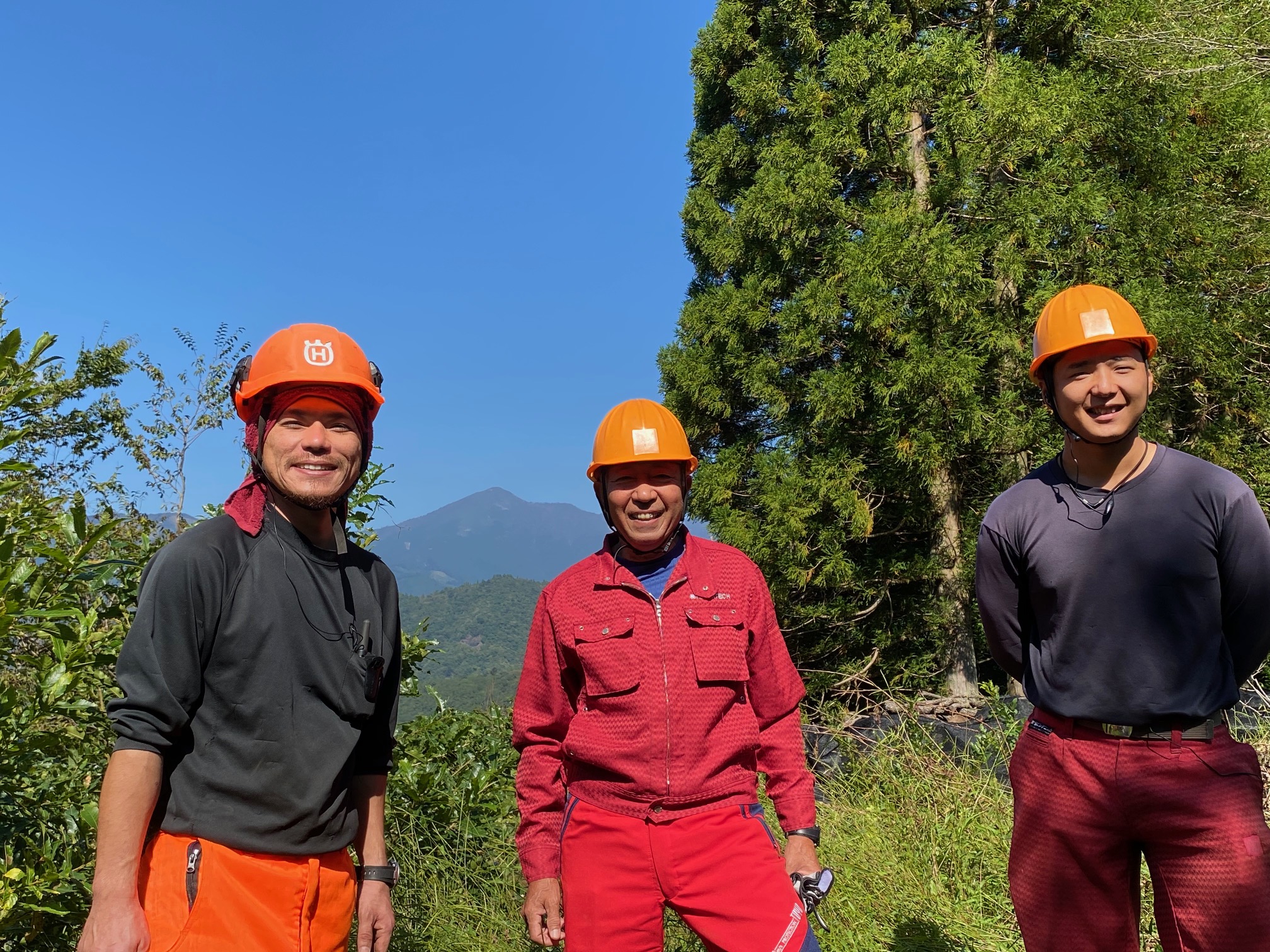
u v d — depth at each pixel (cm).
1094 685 225
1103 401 225
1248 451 946
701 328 1170
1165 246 907
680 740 231
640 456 238
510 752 504
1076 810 228
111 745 293
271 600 185
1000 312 940
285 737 182
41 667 266
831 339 1020
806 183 961
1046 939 236
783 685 253
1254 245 941
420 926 372
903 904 345
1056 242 941
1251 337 946
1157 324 846
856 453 1012
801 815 243
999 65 933
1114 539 224
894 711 556
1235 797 214
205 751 179
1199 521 219
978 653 1077
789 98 1100
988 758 445
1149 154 940
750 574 250
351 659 193
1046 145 926
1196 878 216
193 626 177
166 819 177
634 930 228
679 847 226
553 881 245
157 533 343
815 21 1108
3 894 231
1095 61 995
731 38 1192
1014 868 242
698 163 1273
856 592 1060
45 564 254
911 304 927
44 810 279
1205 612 219
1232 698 219
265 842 178
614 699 234
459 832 436
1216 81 1004
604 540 257
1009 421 906
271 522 192
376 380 205
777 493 984
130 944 164
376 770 210
